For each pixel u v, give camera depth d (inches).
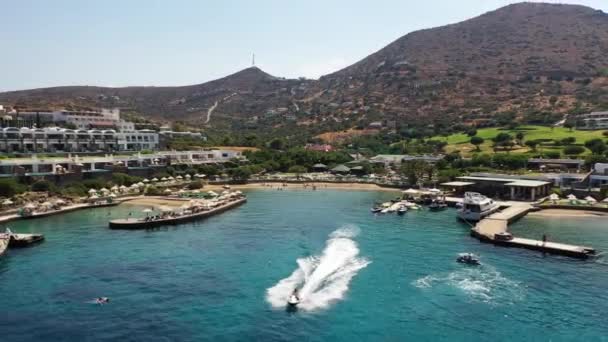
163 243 3681.1
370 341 2046.0
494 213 4753.9
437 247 3572.8
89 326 2162.9
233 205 5620.1
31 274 2871.6
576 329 2160.4
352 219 4790.8
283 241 3772.1
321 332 2123.5
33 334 2079.2
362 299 2500.0
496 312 2338.8
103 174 6712.6
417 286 2689.5
